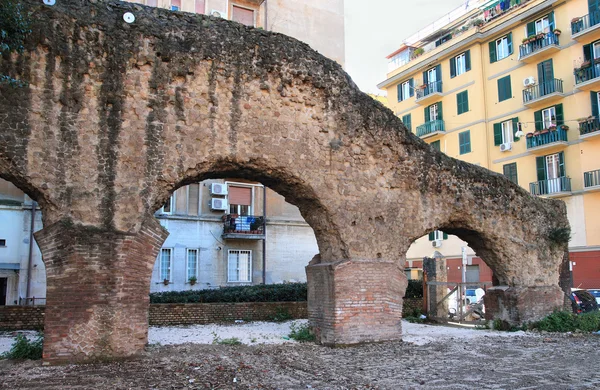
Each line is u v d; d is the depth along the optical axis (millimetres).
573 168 32312
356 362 10875
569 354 12258
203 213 27797
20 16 10016
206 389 8359
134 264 11016
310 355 11648
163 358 10930
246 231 27891
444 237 39781
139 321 10906
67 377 9070
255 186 29297
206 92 12352
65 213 10734
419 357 11602
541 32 34656
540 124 34406
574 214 32031
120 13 11742
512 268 16922
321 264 13516
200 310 19609
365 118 14336
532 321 16891
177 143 11922
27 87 10758
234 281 27891
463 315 19453
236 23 13039
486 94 38469
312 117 13586
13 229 23812
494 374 9820
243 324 19203
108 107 11391
